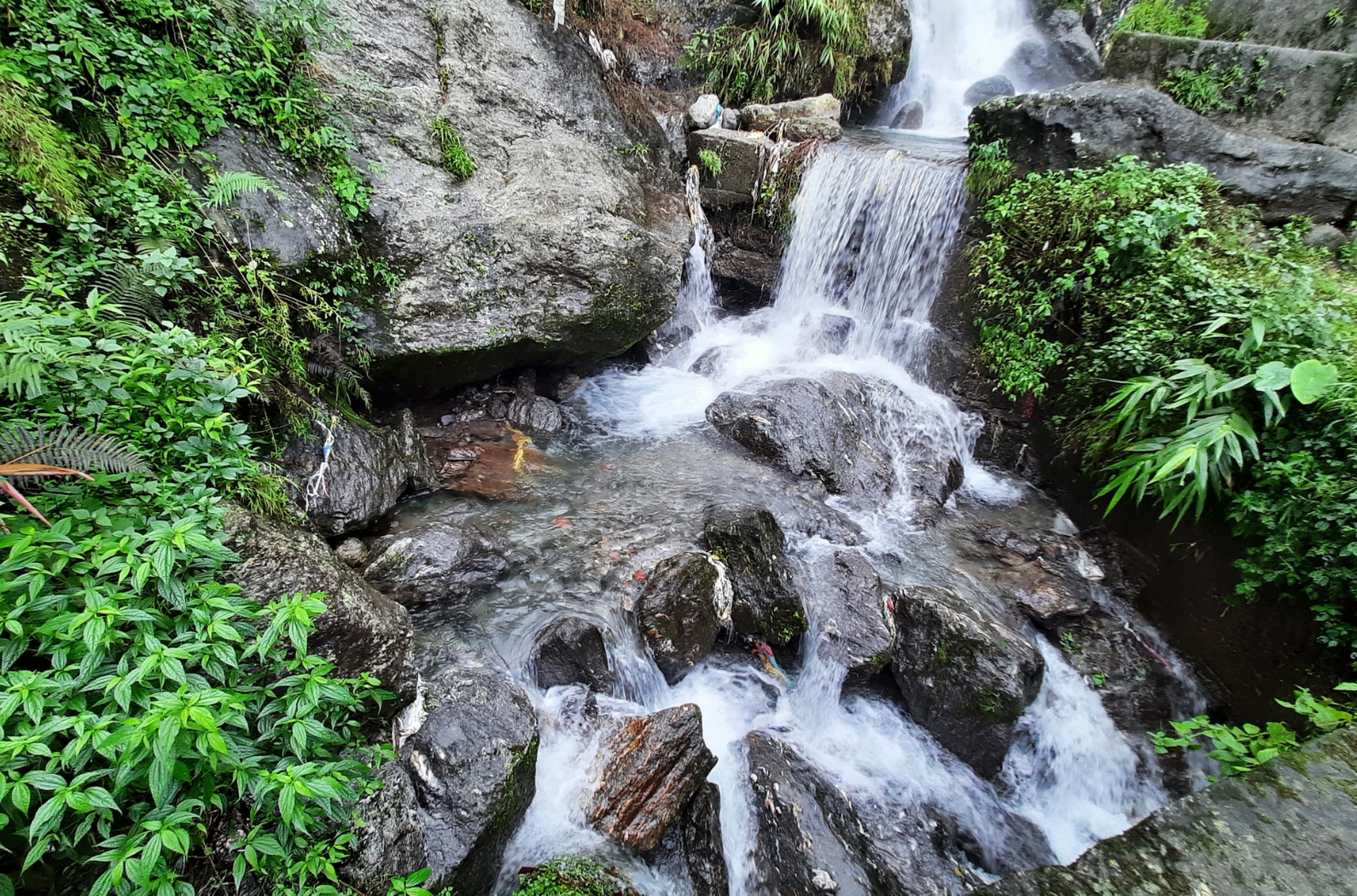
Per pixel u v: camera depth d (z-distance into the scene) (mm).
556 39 7418
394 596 4199
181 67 3973
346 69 5410
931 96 11664
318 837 2428
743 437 6512
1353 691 3578
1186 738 3869
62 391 2754
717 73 9422
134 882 1888
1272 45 6660
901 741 4410
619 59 8766
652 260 6570
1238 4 7238
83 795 1806
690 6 9359
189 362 3102
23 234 3201
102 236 3537
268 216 4352
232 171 4180
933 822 3975
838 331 7973
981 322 6875
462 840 2926
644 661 4285
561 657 4016
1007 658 4211
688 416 7090
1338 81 5934
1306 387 3693
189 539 2338
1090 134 6289
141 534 2518
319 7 4734
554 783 3574
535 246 5926
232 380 3176
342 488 4523
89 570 2285
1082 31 11461
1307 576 3793
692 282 8562
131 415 2926
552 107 6973
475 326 5684
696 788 3598
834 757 4227
